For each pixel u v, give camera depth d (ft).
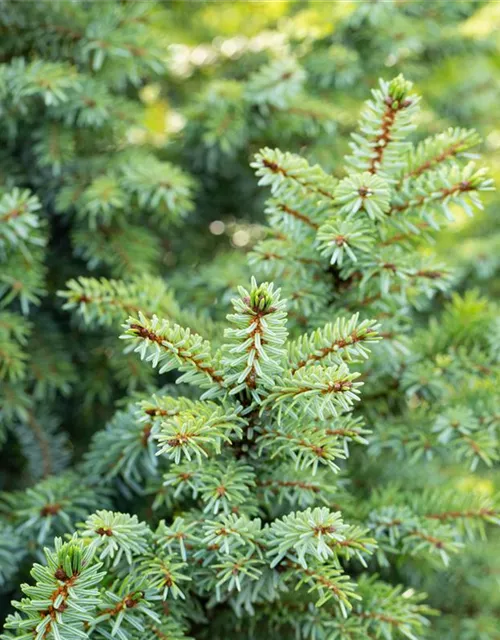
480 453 2.72
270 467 2.61
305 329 2.76
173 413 2.48
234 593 2.61
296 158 2.58
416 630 2.69
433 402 2.85
